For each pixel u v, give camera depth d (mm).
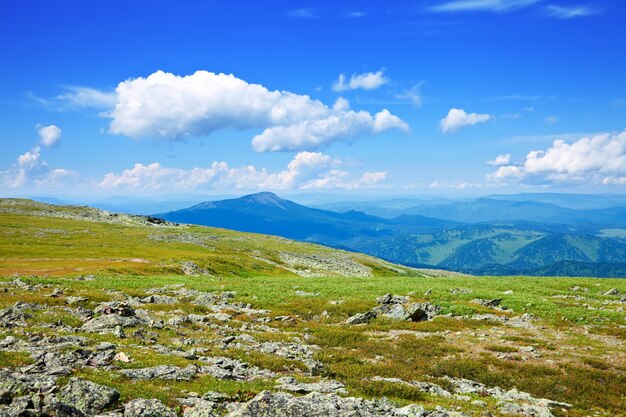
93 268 82750
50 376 17500
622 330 39156
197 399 17141
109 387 16297
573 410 22594
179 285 64312
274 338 34531
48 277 65250
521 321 43906
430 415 17438
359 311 48125
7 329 26391
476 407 21156
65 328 28766
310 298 55625
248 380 21609
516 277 88688
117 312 35719
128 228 180875
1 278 57062
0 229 142125
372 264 175875
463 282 75188
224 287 63719
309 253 178375
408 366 28812
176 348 26797
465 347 34000
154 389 17688
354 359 29438
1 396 14781
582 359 30703
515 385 26172
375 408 17969
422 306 48031
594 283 72250
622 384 26297
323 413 15914
